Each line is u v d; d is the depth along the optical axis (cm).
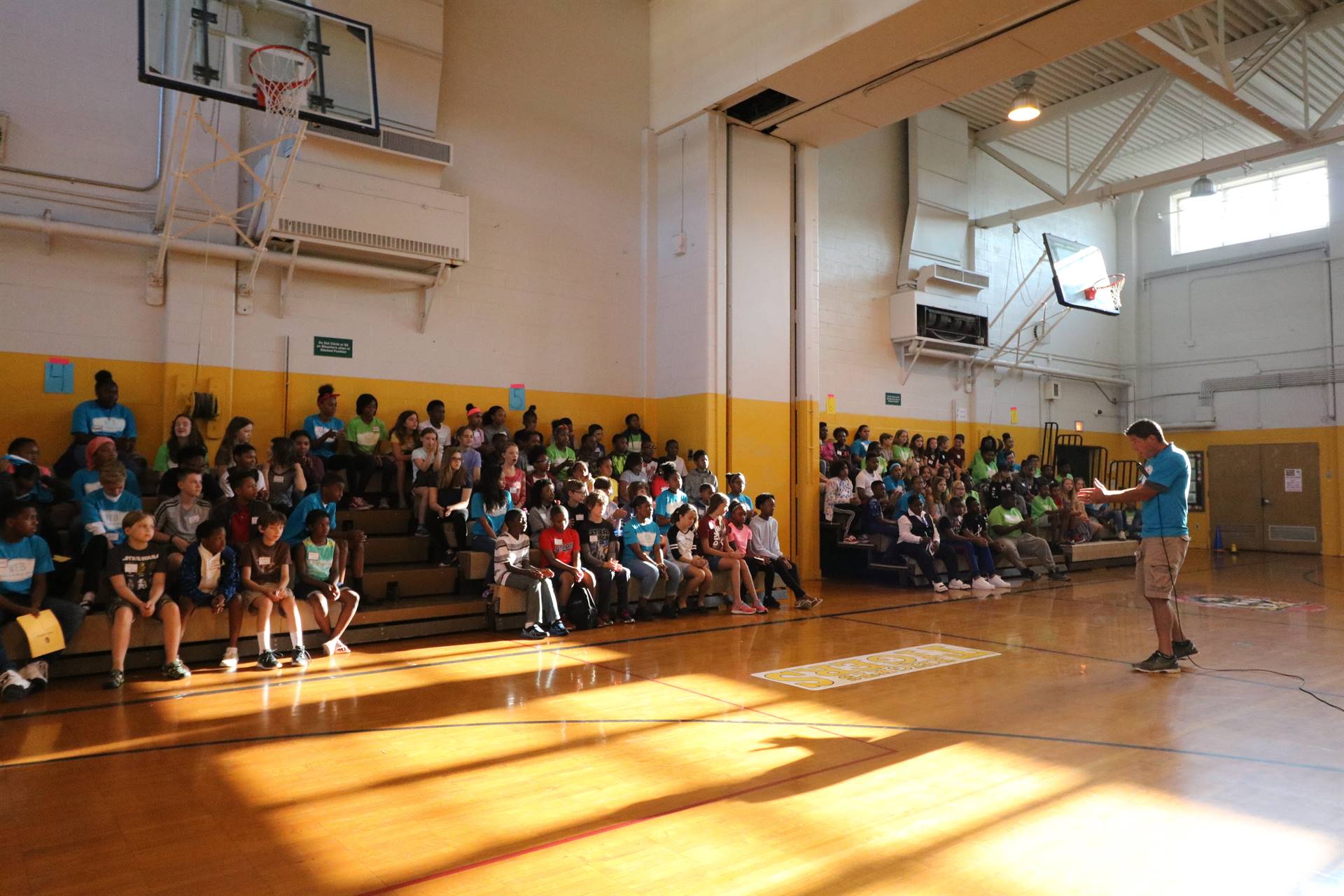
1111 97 1135
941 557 880
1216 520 1465
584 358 881
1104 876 230
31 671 422
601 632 616
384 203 719
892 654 539
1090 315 1515
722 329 864
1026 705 413
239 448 559
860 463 1078
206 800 284
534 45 859
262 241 648
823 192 1119
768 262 905
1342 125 916
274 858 240
